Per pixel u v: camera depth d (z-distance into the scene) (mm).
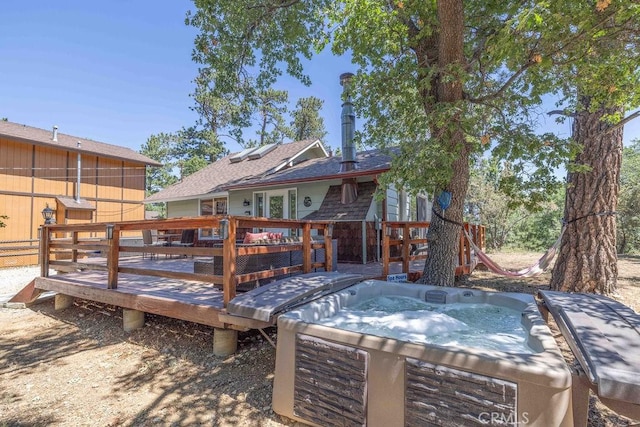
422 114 4988
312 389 2453
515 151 4137
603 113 5230
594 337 2178
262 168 12297
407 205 10945
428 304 4105
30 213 13445
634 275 7145
